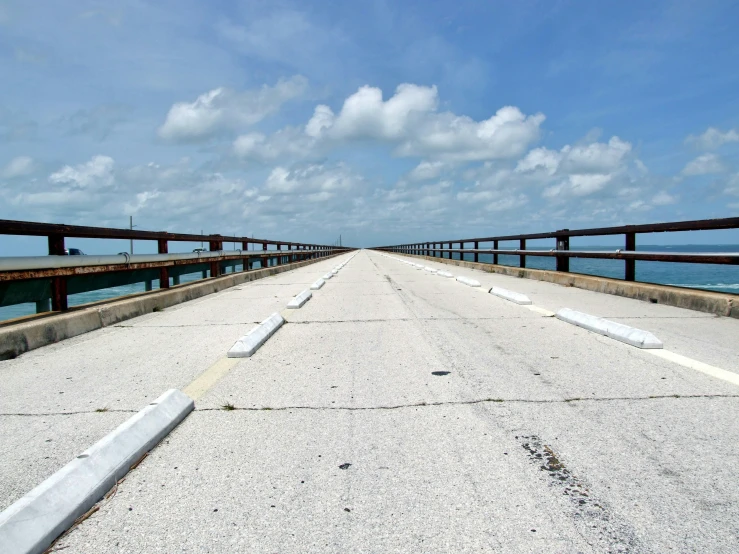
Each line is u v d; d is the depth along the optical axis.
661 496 2.50
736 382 4.31
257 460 2.98
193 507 2.48
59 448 3.17
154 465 2.94
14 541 2.07
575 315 7.35
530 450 3.04
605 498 2.49
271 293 12.77
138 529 2.31
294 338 6.63
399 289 13.20
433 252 36.09
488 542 2.16
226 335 6.91
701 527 2.23
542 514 2.37
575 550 2.10
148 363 5.36
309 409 3.85
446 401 3.96
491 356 5.38
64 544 2.21
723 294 8.21
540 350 5.64
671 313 8.09
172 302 10.25
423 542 2.18
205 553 2.13
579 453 2.99
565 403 3.86
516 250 17.45
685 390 4.11
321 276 19.31
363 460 2.96
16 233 6.01
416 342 6.19
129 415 3.75
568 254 13.39
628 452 2.99
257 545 2.18
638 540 2.15
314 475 2.79
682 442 3.11
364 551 2.12
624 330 6.06
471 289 12.94
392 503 2.49
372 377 4.68
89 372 5.02
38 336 6.19
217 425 3.55
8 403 4.07
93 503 2.53
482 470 2.80
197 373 4.93
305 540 2.21
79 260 7.26
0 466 2.94
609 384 4.31
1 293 6.05
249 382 4.59
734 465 2.80
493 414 3.65
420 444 3.16
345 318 8.23
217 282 13.41
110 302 8.43
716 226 7.89
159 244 10.59
